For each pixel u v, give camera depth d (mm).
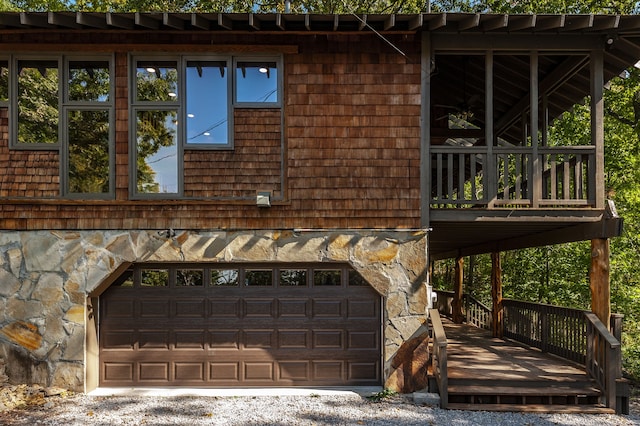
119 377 6559
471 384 6074
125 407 5758
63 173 6281
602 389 5883
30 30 6215
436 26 6008
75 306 6254
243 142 6363
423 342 6238
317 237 6336
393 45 6199
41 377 6219
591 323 6152
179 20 6039
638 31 6035
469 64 8188
